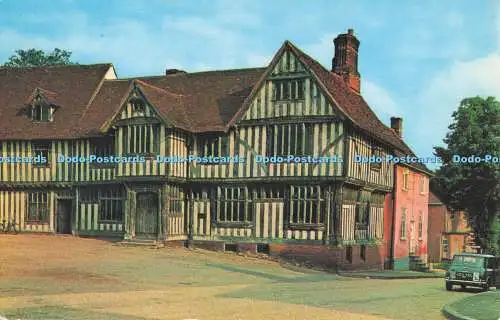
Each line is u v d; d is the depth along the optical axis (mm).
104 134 29516
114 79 34375
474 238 45344
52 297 13812
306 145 26344
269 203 27109
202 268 22281
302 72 26469
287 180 26562
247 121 27547
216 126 28156
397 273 30547
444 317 12969
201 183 28391
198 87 31812
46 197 31484
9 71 35969
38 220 31547
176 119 28062
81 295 14359
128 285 16766
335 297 16109
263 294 16156
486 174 43844
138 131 28062
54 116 32062
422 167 40219
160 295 15031
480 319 12281
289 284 19766
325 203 25938
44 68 35719
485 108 44875
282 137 26828
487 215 44500
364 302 15203
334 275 24906
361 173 27812
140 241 27766
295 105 26594
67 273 18250
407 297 16969
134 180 27922
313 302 14758
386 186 32500
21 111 33000
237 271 22453
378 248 31797
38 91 32062
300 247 26328
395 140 35125
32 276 17266
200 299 14539
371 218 30688
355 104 30266
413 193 38031
